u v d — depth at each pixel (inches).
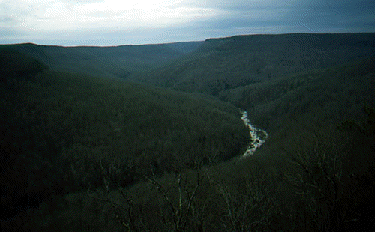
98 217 457.1
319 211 163.6
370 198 171.6
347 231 144.7
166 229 139.1
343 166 277.3
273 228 176.4
